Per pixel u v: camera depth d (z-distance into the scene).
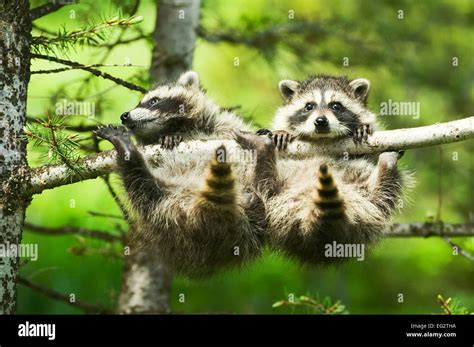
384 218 9.65
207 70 20.47
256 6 17.42
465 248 12.10
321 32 14.68
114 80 9.48
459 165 15.16
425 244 18.11
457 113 16.58
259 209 9.78
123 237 12.43
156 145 10.07
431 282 17.62
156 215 9.61
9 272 8.30
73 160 8.61
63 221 16.75
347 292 16.92
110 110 12.63
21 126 8.55
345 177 9.84
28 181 8.45
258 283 17.38
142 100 11.46
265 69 16.80
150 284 12.93
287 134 10.12
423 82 16.34
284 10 16.25
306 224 9.33
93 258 15.99
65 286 15.57
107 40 11.11
